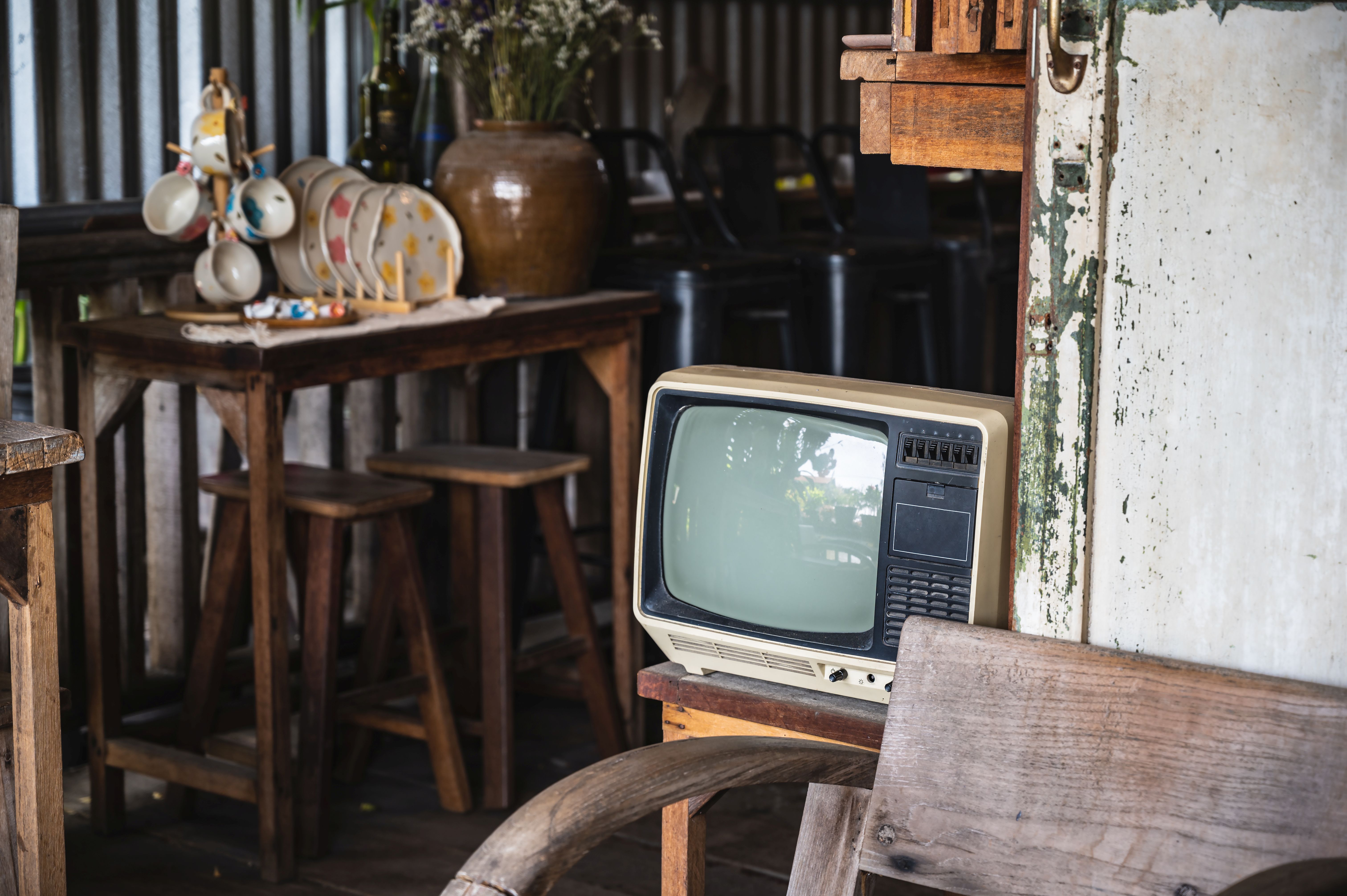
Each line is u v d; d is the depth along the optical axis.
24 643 1.66
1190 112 1.16
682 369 1.59
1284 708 1.14
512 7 2.85
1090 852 1.20
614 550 2.95
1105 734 1.21
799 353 3.47
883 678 1.41
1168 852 1.17
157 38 2.94
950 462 1.35
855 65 1.39
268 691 2.33
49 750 1.69
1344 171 1.11
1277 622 1.18
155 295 2.91
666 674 1.55
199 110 3.02
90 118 2.86
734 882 2.37
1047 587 1.28
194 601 3.07
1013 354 4.52
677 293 3.22
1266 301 1.15
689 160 3.72
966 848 1.25
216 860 2.47
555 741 3.05
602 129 3.54
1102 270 1.22
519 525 3.24
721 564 1.53
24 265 2.61
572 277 2.88
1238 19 1.13
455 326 2.55
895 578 1.39
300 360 2.29
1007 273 4.07
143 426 2.99
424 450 2.89
